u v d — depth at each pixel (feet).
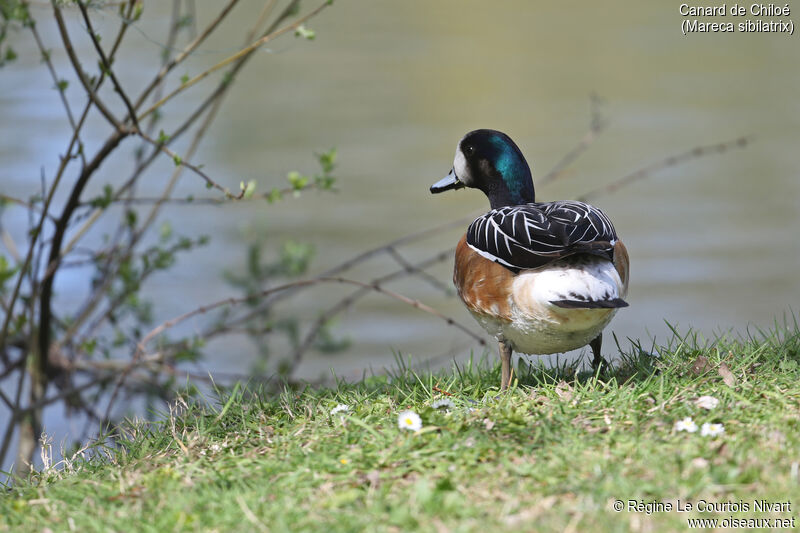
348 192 96.73
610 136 115.65
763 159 110.01
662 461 18.44
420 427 20.84
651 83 143.84
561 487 17.79
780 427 19.80
